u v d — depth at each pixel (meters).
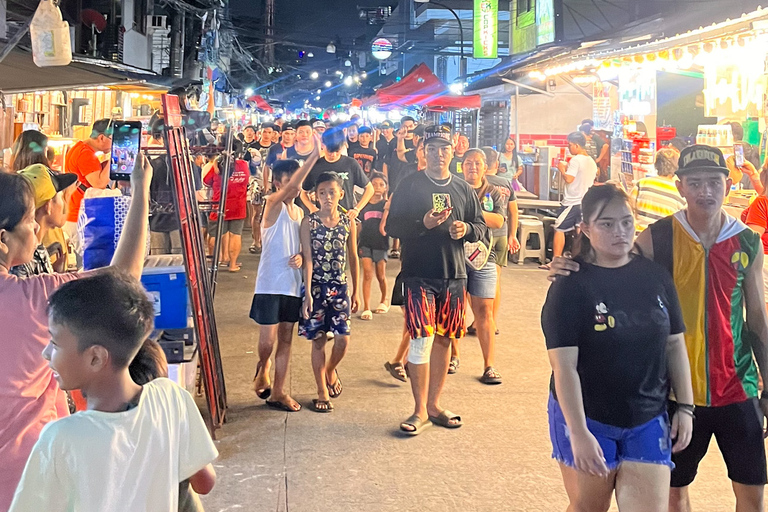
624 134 9.69
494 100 20.12
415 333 5.16
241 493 4.24
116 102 13.77
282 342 5.60
